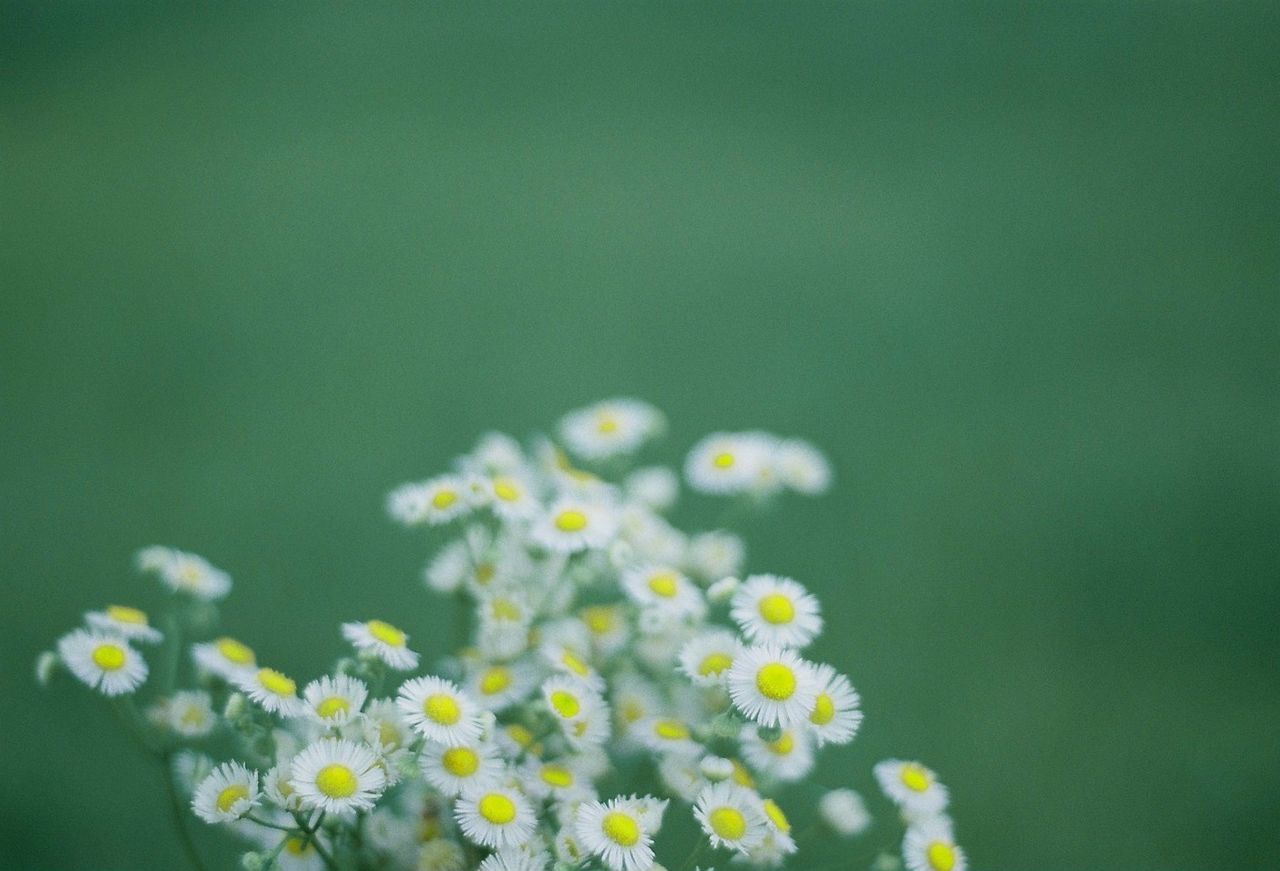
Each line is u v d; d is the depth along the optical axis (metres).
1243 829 1.03
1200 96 2.40
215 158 2.33
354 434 1.52
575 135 2.42
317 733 0.58
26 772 1.03
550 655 0.60
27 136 2.41
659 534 0.65
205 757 0.61
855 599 1.26
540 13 3.01
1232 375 1.64
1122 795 1.06
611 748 0.61
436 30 2.90
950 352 1.70
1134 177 2.15
